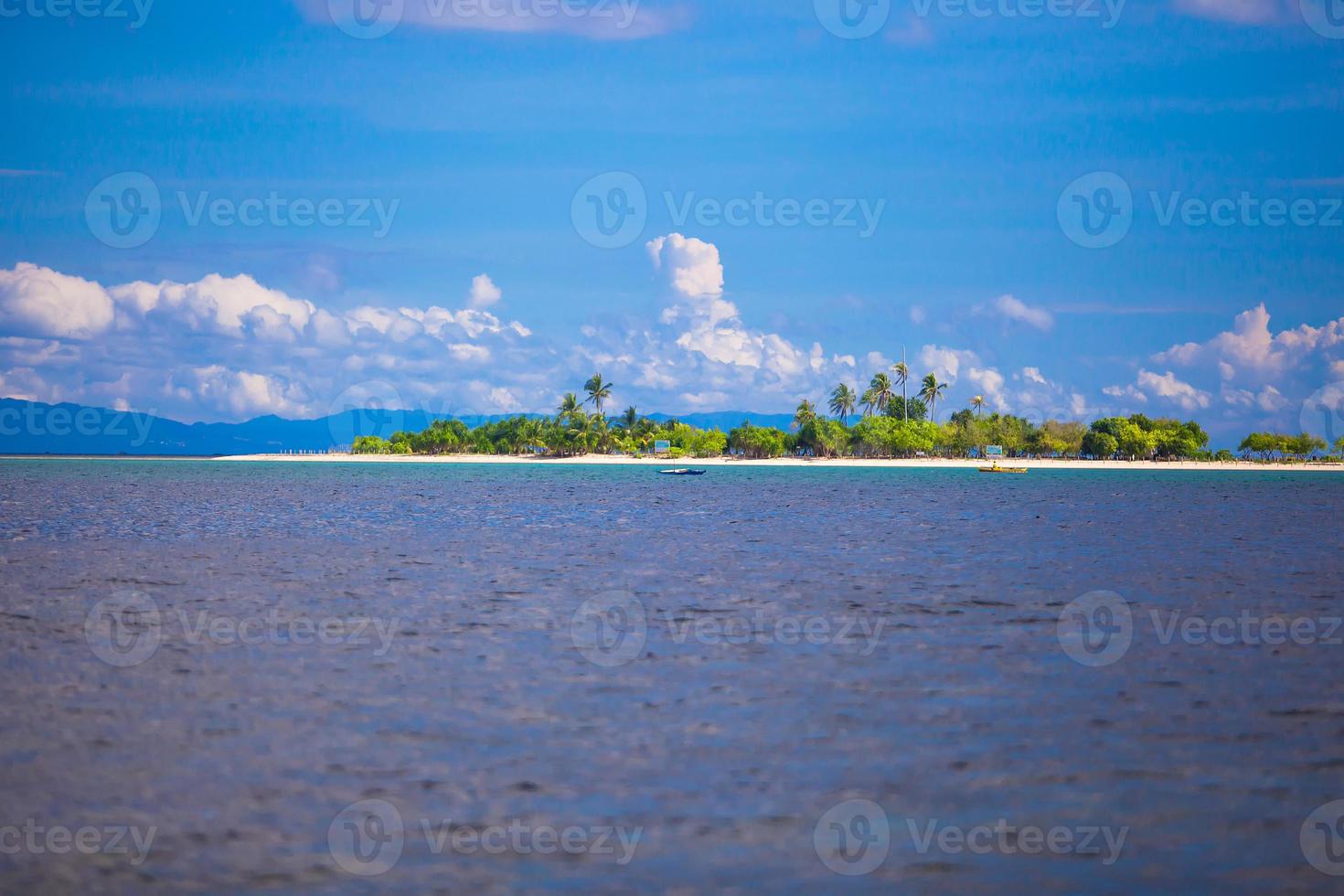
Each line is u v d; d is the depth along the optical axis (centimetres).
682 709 2200
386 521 7775
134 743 1961
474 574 4503
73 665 2609
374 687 2384
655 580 4331
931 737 2025
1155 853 1518
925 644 2934
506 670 2562
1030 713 2198
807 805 1675
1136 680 2498
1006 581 4334
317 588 4041
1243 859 1505
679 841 1539
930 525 7588
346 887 1398
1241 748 1973
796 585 4178
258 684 2411
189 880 1419
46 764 1844
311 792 1717
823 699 2303
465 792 1720
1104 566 4953
